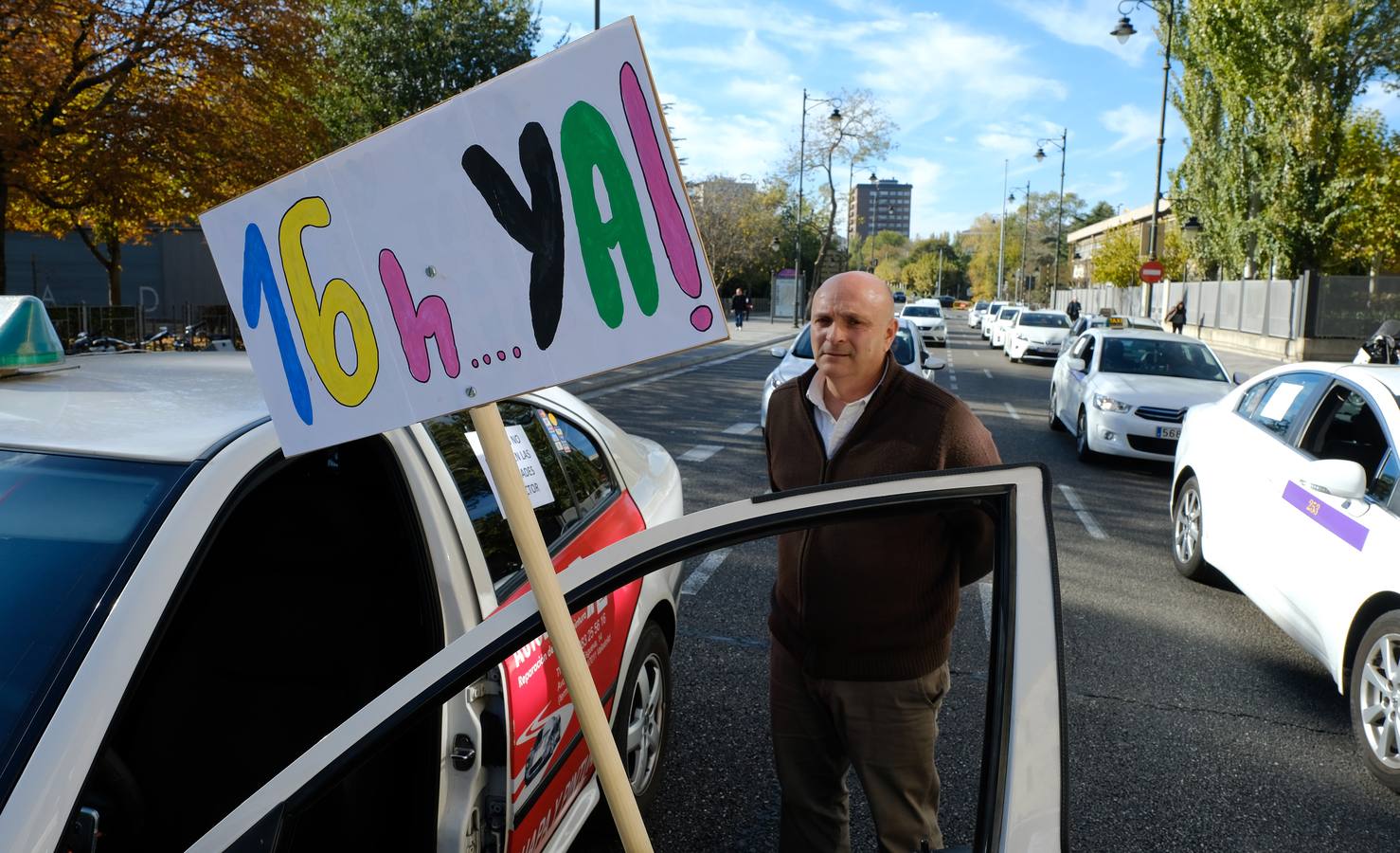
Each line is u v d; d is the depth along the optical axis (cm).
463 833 189
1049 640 128
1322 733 393
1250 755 371
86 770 127
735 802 321
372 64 2316
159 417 186
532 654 218
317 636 214
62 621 138
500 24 2411
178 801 202
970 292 12800
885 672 205
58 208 1516
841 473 208
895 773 209
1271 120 2953
